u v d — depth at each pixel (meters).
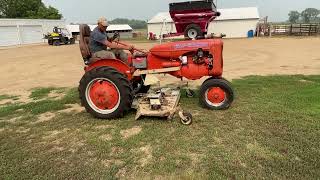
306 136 4.23
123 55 5.79
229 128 4.59
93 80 5.21
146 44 27.84
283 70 9.88
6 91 8.55
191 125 4.76
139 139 4.33
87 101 5.32
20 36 40.34
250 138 4.23
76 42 37.09
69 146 4.30
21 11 66.19
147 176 3.45
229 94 5.34
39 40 43.88
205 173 3.43
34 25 42.72
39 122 5.35
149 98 5.11
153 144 4.18
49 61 16.11
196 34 9.72
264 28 38.56
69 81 9.72
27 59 17.80
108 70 5.15
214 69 5.40
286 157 3.70
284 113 5.16
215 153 3.84
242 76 8.90
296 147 3.92
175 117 5.12
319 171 3.39
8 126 5.23
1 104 6.92
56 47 28.83
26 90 8.54
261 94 6.44
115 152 4.04
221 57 5.42
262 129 4.52
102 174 3.53
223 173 3.41
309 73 9.06
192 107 5.64
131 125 4.92
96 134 4.65
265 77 8.42
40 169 3.70
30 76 11.29
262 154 3.78
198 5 9.57
